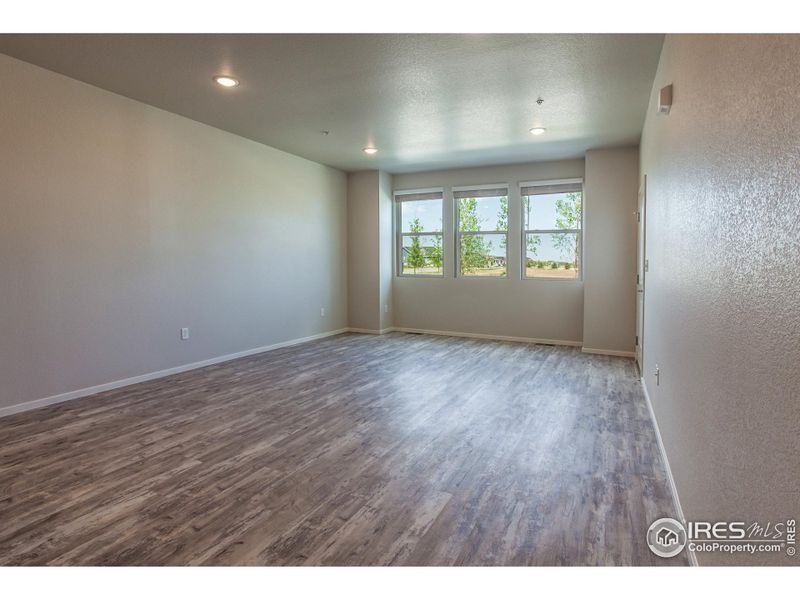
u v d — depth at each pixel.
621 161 5.74
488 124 4.82
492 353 5.87
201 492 2.34
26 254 3.52
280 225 6.09
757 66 1.14
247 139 5.50
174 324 4.71
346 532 2.00
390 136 5.31
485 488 2.38
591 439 3.03
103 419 3.38
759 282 1.12
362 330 7.54
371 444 2.95
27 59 3.40
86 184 3.89
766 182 1.08
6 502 2.24
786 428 0.95
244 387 4.25
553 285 6.60
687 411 2.01
